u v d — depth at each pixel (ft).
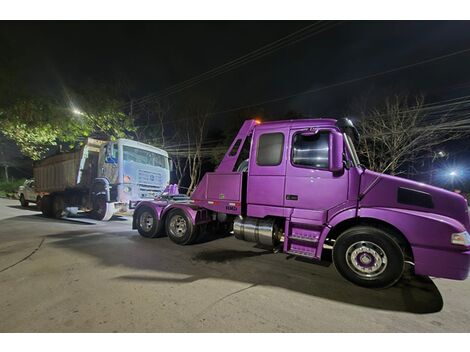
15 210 38.14
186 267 12.70
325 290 10.43
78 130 29.58
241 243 17.80
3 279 10.71
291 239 12.42
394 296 10.03
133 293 9.58
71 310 8.23
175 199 21.34
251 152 13.79
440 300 9.81
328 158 11.56
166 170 30.73
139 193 26.25
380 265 10.44
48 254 14.35
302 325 7.84
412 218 10.00
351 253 11.00
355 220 11.69
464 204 10.23
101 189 25.72
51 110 24.44
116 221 27.35
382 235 10.38
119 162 24.53
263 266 13.14
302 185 12.26
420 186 10.57
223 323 7.79
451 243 9.39
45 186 34.94
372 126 50.90
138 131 55.67
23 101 21.17
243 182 14.29
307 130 12.21
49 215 30.35
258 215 13.41
